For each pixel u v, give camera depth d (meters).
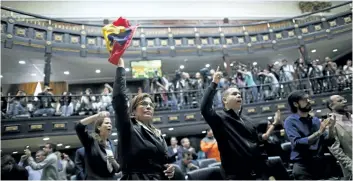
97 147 2.51
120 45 1.83
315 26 12.30
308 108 2.70
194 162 4.95
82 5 12.92
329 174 2.71
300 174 2.53
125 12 13.37
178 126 9.05
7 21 9.40
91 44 11.14
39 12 12.16
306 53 12.03
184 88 9.61
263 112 9.20
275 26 12.83
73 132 8.09
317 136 2.43
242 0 14.73
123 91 1.71
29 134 7.45
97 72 13.02
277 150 3.56
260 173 2.08
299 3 15.25
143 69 11.29
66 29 10.80
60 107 8.48
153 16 13.66
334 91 8.88
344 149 2.64
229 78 10.04
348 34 11.65
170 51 11.84
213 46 12.28
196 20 14.38
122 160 1.68
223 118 2.16
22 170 3.08
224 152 2.12
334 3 14.12
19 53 9.94
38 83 13.21
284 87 9.49
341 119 2.75
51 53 10.19
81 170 2.74
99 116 2.62
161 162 1.75
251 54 12.52
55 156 3.72
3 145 7.30
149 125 1.94
